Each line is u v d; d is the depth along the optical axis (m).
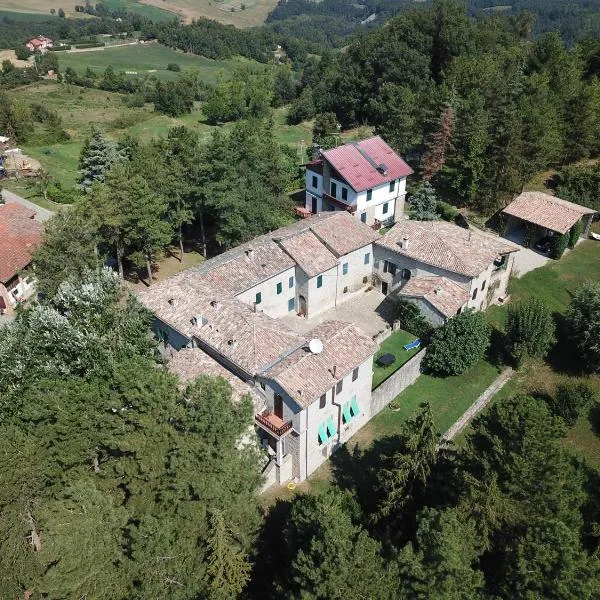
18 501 30.55
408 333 56.69
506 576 28.88
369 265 62.38
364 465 44.19
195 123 139.38
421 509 35.72
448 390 51.34
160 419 31.20
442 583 25.61
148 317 45.09
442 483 35.91
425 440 35.59
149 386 32.03
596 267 66.25
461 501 32.03
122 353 40.09
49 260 52.31
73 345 39.03
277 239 56.94
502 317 59.44
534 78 90.12
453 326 51.53
